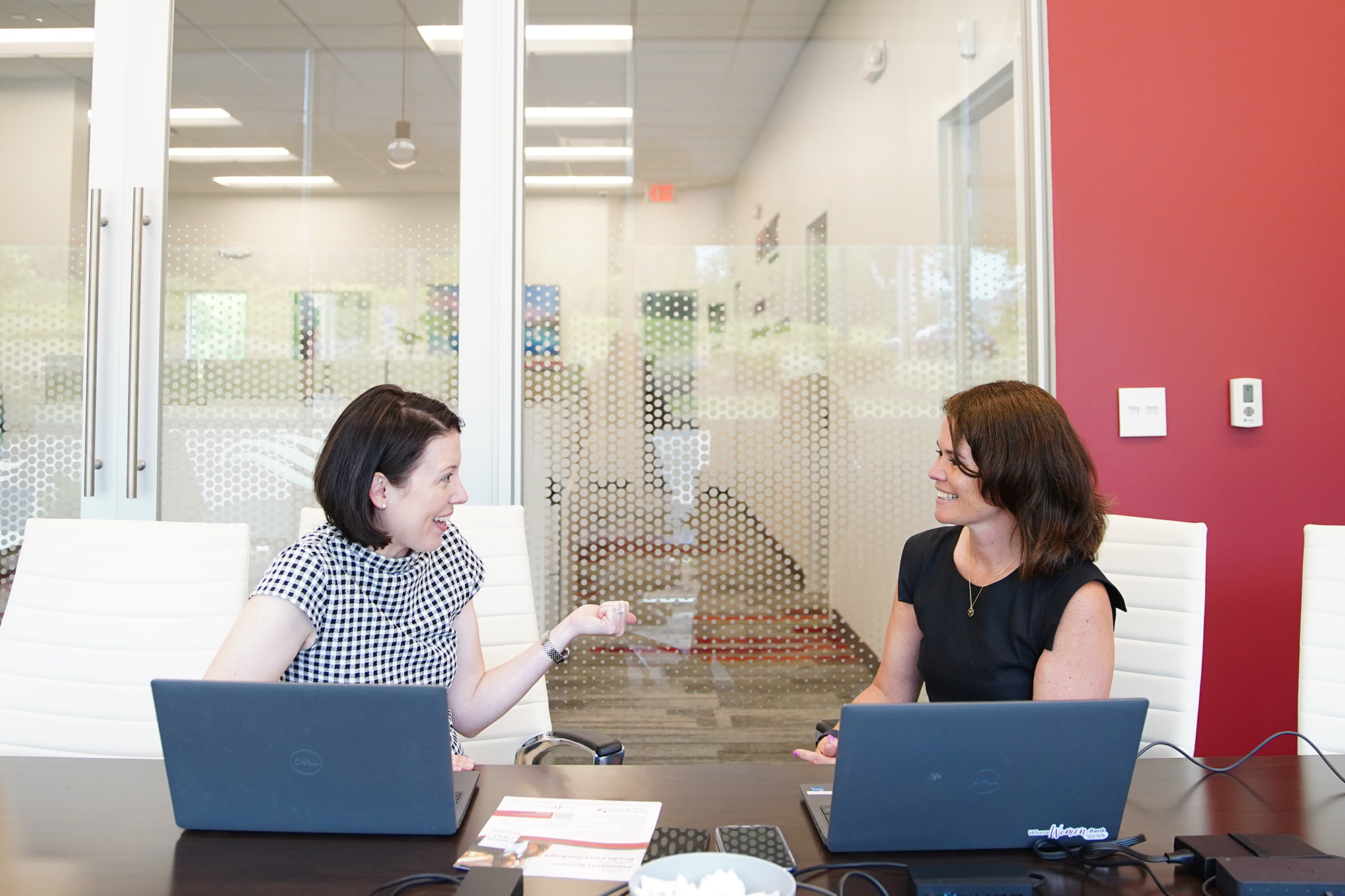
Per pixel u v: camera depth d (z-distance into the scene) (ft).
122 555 5.72
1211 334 8.56
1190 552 5.99
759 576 8.89
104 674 5.54
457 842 3.46
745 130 8.83
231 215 8.70
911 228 8.91
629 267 8.79
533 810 3.76
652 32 8.82
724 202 8.82
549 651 5.09
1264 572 8.55
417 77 8.73
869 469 8.91
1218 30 8.54
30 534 5.79
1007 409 4.87
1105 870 3.30
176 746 3.45
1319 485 8.55
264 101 8.73
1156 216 8.56
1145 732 5.88
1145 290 8.56
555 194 8.77
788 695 8.89
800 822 3.67
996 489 4.80
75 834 3.53
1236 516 8.55
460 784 3.90
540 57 8.77
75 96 8.62
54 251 8.63
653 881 2.78
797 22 8.85
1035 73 8.71
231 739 3.43
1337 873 3.09
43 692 5.54
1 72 8.63
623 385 8.80
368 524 4.51
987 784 3.30
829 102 8.88
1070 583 4.80
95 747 5.47
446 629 5.03
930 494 8.92
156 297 8.59
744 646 8.89
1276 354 8.55
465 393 8.72
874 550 8.93
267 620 4.50
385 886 3.10
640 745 8.84
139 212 8.41
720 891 2.70
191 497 8.67
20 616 5.63
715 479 8.86
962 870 3.11
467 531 6.68
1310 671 5.61
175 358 8.65
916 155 8.89
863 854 3.39
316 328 8.72
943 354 8.91
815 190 8.86
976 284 8.91
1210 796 4.00
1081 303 8.56
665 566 8.86
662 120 8.80
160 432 8.62
